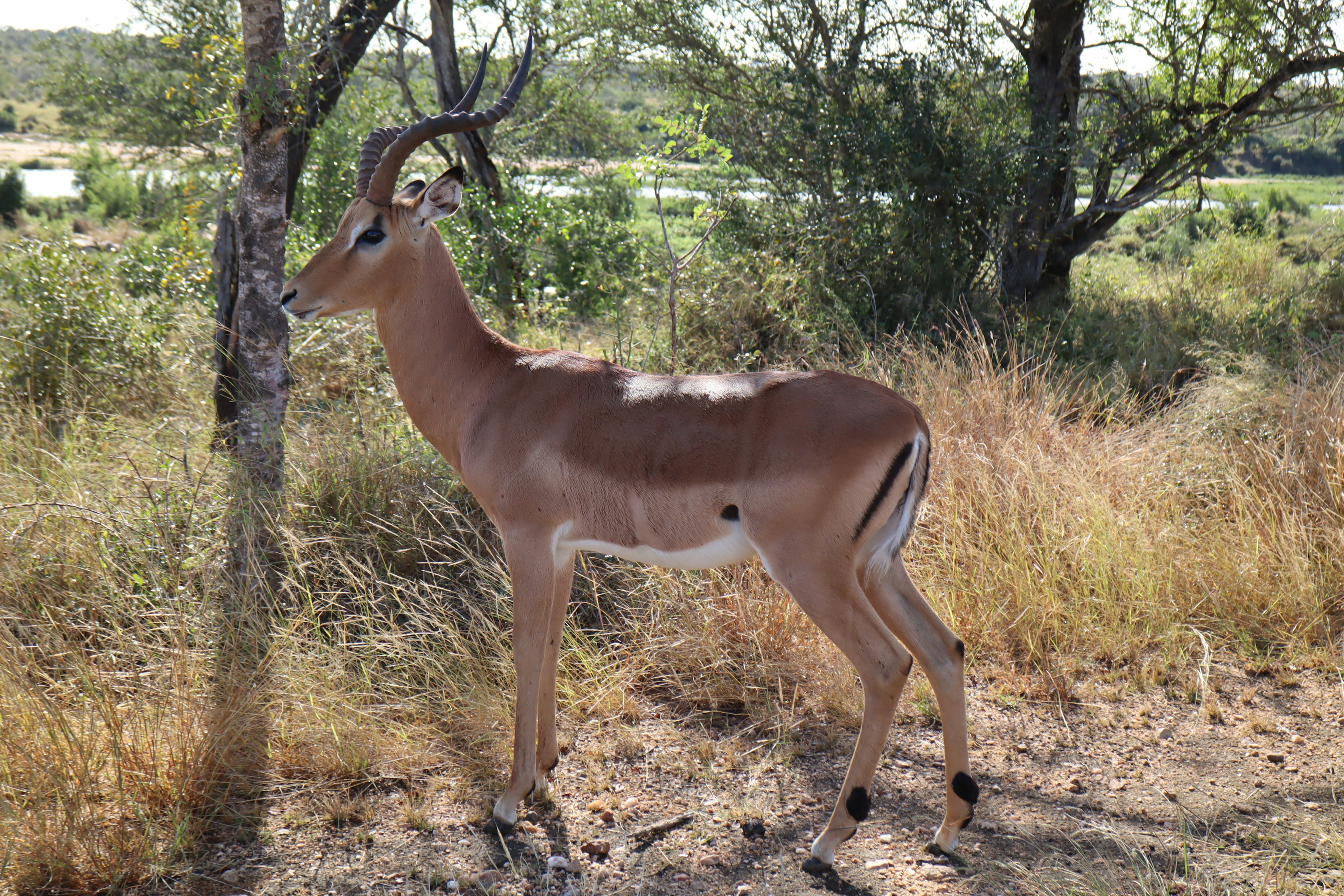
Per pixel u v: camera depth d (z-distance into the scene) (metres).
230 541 4.11
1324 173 33.59
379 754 3.40
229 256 4.99
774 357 7.08
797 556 2.82
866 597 2.94
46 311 6.30
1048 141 8.86
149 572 4.01
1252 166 34.06
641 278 8.21
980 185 8.67
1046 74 9.29
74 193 24.92
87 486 4.61
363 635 4.00
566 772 3.44
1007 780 3.34
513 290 8.77
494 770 3.38
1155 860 2.88
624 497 3.00
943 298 8.55
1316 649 4.04
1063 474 4.87
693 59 9.96
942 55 9.19
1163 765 3.39
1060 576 4.37
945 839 2.95
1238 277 10.67
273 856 2.92
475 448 3.22
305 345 6.18
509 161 12.00
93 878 2.75
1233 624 4.21
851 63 9.17
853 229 8.49
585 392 3.11
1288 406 5.36
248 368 4.45
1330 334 7.71
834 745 3.57
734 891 2.80
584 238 9.95
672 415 2.96
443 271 3.35
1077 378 6.85
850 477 2.76
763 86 9.62
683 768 3.43
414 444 4.93
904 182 8.51
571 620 4.22
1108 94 9.57
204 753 3.16
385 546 4.48
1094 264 12.73
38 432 5.20
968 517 4.73
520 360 3.30
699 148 6.03
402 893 2.77
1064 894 2.67
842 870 2.88
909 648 2.96
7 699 3.16
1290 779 3.26
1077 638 4.19
